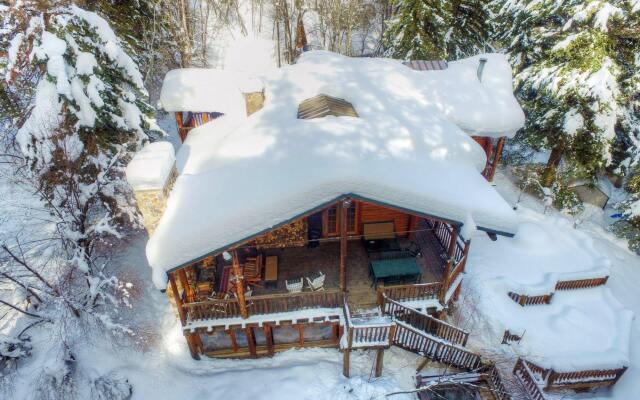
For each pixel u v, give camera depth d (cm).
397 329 1188
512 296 1600
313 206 988
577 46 1886
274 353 1354
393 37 2577
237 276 1094
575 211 2227
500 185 2452
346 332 1162
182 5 2444
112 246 1623
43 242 1487
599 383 1380
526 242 1844
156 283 977
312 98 1509
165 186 1093
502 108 1642
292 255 1416
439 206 1044
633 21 1758
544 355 1381
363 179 973
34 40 1183
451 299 1395
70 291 1316
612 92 1841
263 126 1322
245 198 1009
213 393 1219
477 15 2598
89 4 1662
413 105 1523
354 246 1448
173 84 1675
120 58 1393
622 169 2217
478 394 1239
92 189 1312
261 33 3766
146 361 1302
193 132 1527
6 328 1337
